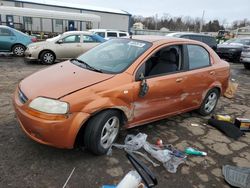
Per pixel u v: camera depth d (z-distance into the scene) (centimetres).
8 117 404
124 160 311
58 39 1043
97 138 300
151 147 342
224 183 290
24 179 264
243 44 1491
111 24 3516
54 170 282
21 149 315
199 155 342
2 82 648
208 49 469
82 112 280
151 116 371
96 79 310
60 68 361
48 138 276
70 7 3139
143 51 357
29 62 1051
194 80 417
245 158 348
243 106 593
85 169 288
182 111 427
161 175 291
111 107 303
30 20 1892
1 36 1143
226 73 496
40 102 276
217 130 429
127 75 326
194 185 281
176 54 396
